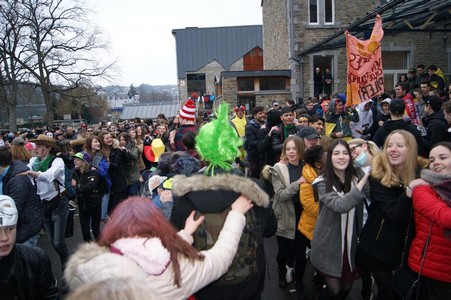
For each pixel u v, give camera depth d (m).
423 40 15.91
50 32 26.47
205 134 2.30
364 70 7.20
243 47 45.88
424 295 2.75
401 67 16.20
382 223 3.03
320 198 3.27
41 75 26.88
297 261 4.01
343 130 6.94
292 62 16.42
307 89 16.50
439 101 5.39
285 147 4.18
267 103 16.84
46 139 4.61
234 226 2.03
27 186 3.72
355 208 3.29
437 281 2.65
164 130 7.97
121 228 1.69
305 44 16.38
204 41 45.78
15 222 2.26
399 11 10.34
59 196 4.55
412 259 2.75
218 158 2.27
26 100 40.66
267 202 2.26
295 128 6.12
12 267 2.29
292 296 4.07
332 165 3.29
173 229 1.81
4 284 2.26
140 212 1.73
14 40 25.25
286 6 16.95
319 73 16.52
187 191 2.17
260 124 7.21
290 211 4.06
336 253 3.22
